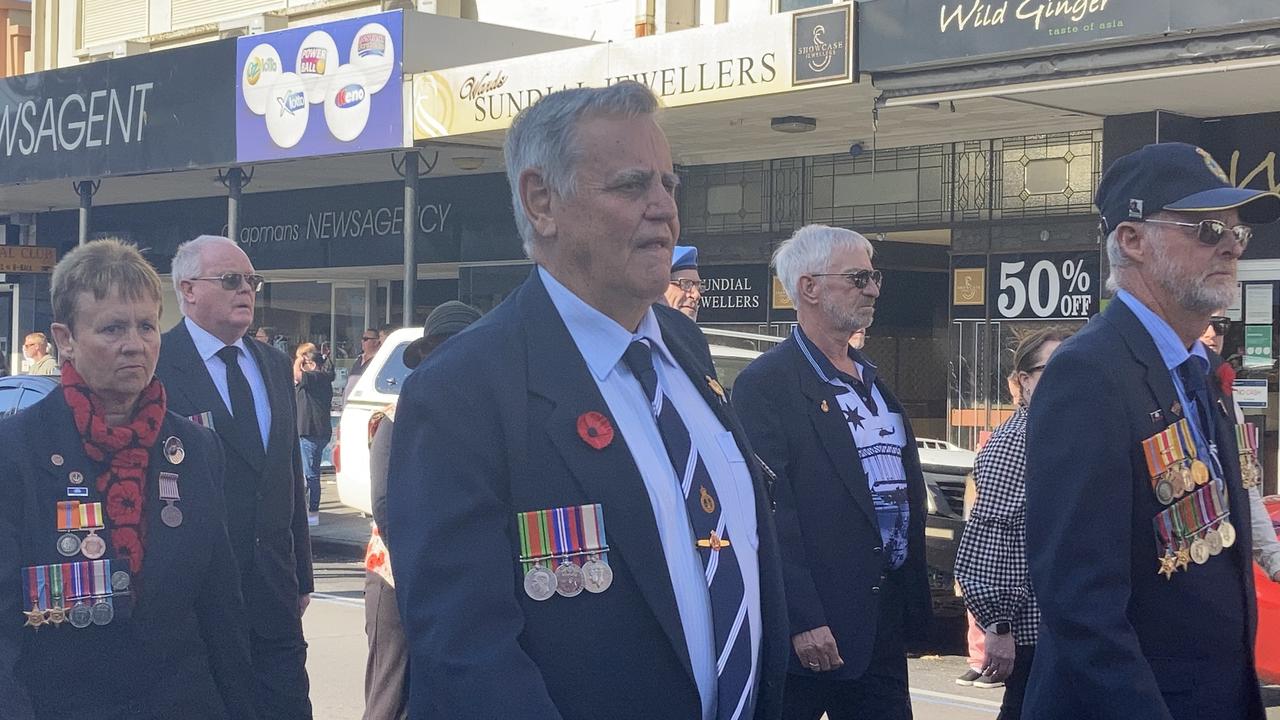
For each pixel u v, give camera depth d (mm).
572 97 2395
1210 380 3350
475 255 18047
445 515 2260
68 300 3338
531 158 2416
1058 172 13414
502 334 2391
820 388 4602
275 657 4703
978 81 10703
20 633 3170
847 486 4520
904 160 14562
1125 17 9688
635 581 2301
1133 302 3283
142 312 3375
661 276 2398
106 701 3273
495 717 2152
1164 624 3150
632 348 2443
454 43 14758
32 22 25281
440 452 2293
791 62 11508
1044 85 10383
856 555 4523
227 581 3520
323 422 15422
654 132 2412
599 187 2359
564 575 2283
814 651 4379
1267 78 9969
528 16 17578
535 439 2322
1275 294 11719
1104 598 3057
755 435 4504
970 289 14078
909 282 15570
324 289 22234
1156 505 3154
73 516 3270
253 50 15812
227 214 21562
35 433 3295
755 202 15789
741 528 2510
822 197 15242
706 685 2385
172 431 3467
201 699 3453
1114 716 3006
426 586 2250
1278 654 6430
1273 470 11758
